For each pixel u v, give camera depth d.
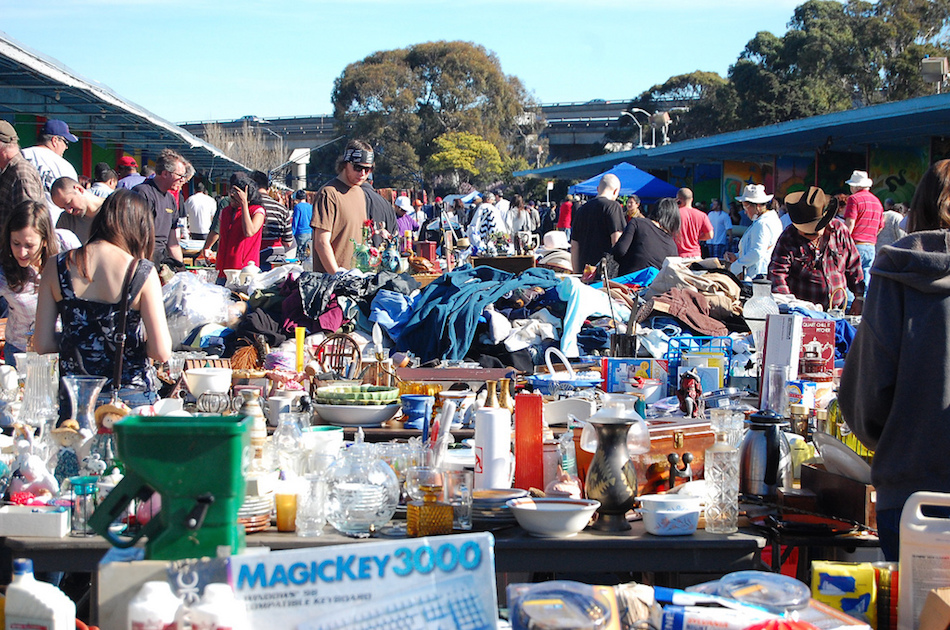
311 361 4.68
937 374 2.41
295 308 5.58
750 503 3.00
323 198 6.29
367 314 5.70
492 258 7.74
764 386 3.94
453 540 1.88
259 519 2.59
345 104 72.81
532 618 2.03
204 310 5.41
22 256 3.93
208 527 1.86
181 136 18.22
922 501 2.29
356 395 3.71
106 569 1.86
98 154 18.77
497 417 2.88
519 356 5.32
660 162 26.41
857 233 9.75
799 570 2.94
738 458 2.79
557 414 3.71
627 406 3.39
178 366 4.30
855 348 2.60
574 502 2.64
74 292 3.33
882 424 2.54
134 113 14.19
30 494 2.65
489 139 72.38
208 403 3.36
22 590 2.00
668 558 2.57
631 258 7.08
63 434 2.78
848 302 6.05
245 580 1.85
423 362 5.24
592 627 2.01
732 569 2.58
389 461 3.01
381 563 1.86
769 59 48.88
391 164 70.31
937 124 14.73
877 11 47.03
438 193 67.38
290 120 88.94
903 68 43.91
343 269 6.20
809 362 4.12
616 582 3.61
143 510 2.37
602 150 78.81
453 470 2.70
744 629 2.05
